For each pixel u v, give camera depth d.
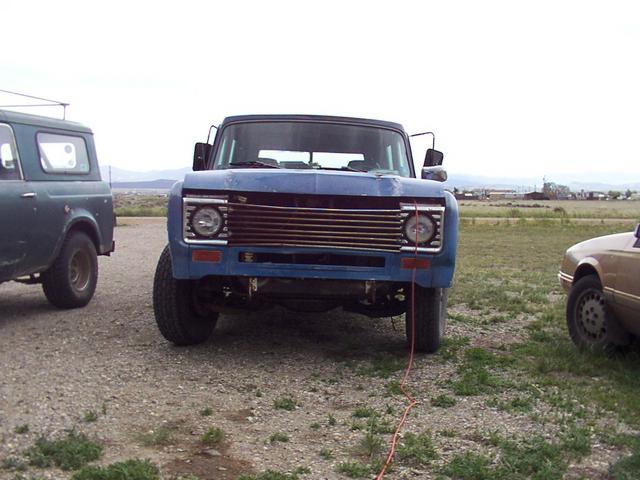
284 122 7.02
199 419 4.50
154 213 38.31
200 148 7.10
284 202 5.57
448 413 4.71
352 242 5.51
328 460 3.88
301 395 5.08
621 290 5.77
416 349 6.32
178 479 3.54
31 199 7.26
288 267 5.57
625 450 4.04
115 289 9.82
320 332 7.20
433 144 7.30
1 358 5.85
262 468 3.74
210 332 6.67
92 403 4.73
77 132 8.50
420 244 5.54
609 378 5.58
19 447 3.92
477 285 11.09
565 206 85.62
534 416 4.57
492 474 3.63
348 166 6.84
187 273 5.60
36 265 7.45
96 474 3.49
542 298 9.67
